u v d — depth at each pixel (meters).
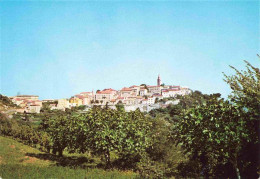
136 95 163.25
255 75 11.74
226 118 11.18
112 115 20.73
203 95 139.12
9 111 118.12
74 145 24.58
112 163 20.67
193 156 15.49
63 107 147.50
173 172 15.68
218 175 13.37
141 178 13.55
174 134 13.44
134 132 19.61
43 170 15.65
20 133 48.00
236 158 11.42
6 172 14.92
